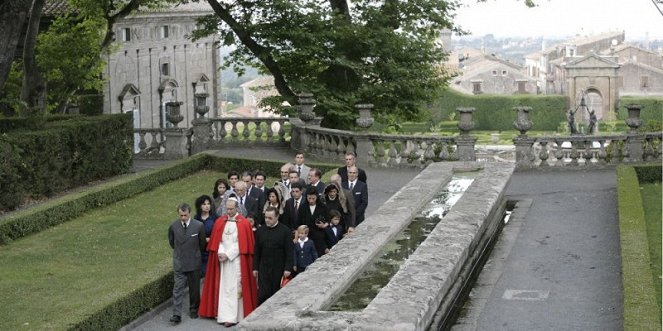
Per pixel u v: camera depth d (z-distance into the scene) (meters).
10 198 26.36
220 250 16.88
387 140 29.12
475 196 18.72
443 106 121.75
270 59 38.81
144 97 52.53
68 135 29.53
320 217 17.41
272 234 16.73
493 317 14.74
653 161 27.61
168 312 17.58
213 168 31.00
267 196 18.08
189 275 17.09
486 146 98.75
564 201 23.16
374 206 23.41
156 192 27.86
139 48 51.75
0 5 27.28
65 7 43.09
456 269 14.08
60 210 23.78
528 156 27.66
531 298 15.66
